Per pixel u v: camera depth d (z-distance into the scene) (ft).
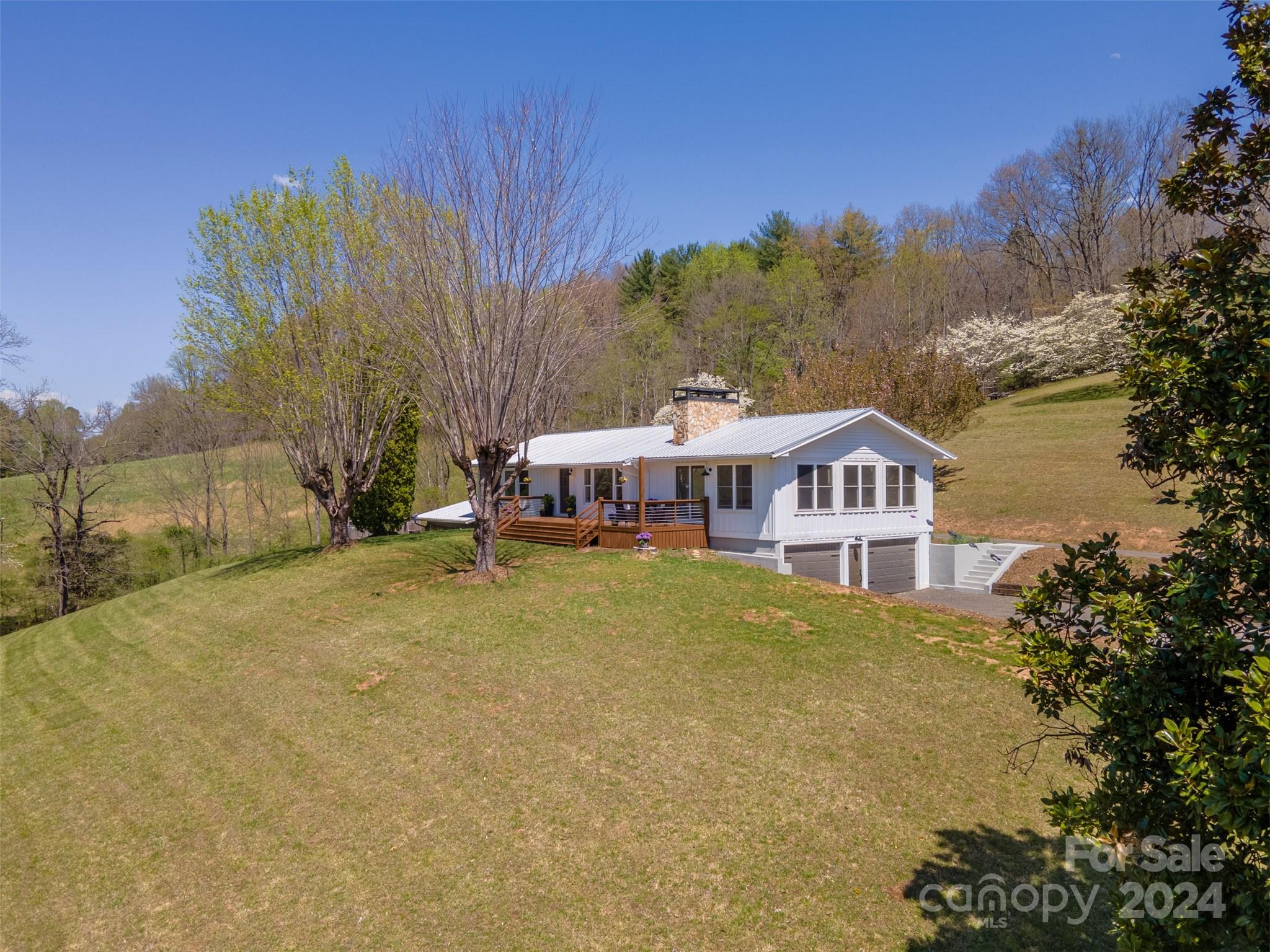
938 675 41.22
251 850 30.73
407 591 63.36
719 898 25.14
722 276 207.31
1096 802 14.89
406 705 41.93
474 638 50.57
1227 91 14.75
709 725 36.55
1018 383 179.63
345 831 31.09
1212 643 13.17
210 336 75.51
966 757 32.86
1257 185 14.42
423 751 36.73
